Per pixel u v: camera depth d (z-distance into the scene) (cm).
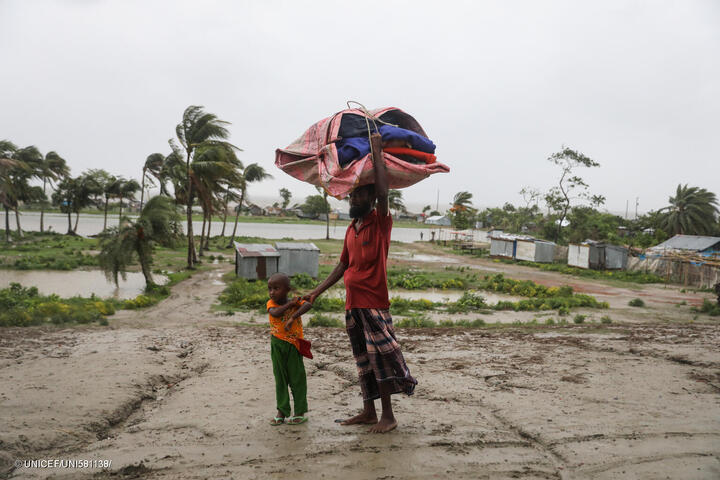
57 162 5206
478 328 1239
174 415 418
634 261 3803
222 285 2344
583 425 376
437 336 1006
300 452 327
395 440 348
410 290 2545
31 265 2720
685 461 300
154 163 4403
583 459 308
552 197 5728
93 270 2752
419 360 694
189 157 2884
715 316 1808
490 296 2422
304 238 6512
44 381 521
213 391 497
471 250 5500
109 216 10888
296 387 388
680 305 2152
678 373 572
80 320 1254
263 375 571
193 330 1089
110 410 435
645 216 6744
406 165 341
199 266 3098
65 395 467
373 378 379
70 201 5434
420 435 359
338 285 2491
